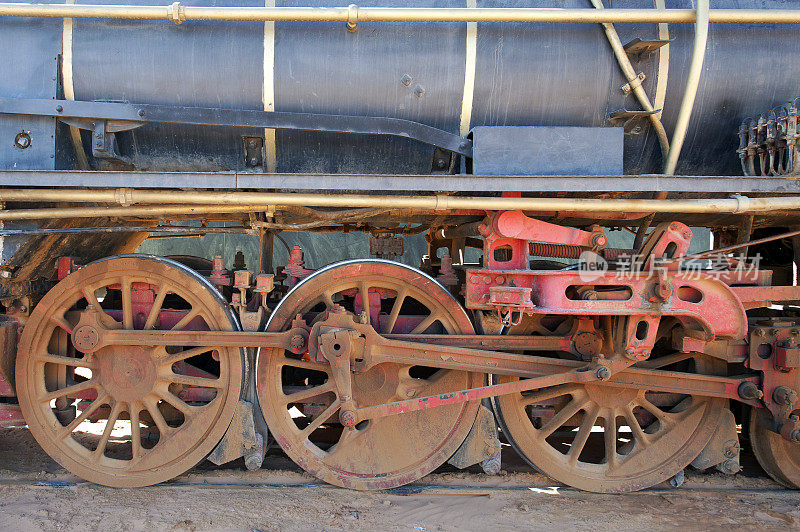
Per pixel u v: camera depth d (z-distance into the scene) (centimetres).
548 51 296
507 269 312
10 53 291
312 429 335
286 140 312
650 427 360
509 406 335
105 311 348
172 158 320
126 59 292
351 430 338
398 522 305
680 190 279
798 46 300
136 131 309
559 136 294
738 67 299
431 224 390
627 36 296
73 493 326
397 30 295
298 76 295
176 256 397
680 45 298
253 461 331
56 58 291
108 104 287
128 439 423
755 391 326
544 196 340
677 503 334
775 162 303
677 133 292
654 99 303
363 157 319
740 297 315
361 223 397
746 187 278
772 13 272
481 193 331
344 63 294
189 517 301
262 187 279
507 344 329
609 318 329
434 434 340
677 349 356
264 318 334
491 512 318
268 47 292
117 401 332
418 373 383
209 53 292
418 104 301
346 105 300
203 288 321
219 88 296
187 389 348
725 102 304
